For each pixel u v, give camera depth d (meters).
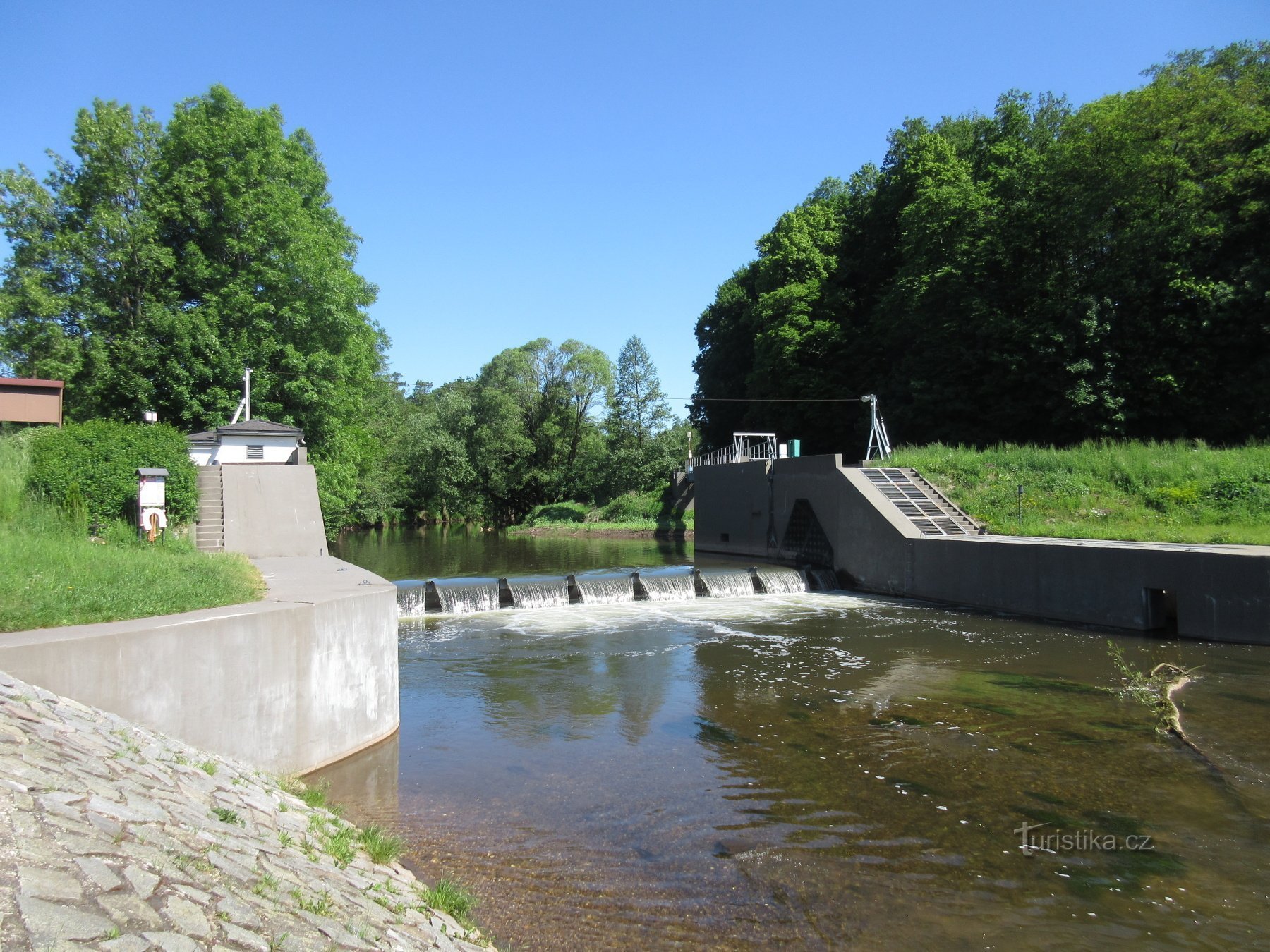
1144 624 18.41
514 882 7.26
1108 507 25.39
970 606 22.86
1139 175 31.41
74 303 28.17
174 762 6.19
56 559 10.00
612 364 74.12
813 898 7.01
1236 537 20.39
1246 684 13.73
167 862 4.09
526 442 69.19
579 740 11.52
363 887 5.57
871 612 22.52
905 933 6.47
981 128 44.88
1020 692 13.75
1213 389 31.05
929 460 30.28
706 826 8.54
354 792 9.48
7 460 15.52
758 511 36.69
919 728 11.86
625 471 67.31
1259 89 32.34
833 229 51.78
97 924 3.25
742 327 58.75
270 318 29.80
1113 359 32.78
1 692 5.56
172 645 7.54
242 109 30.05
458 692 14.13
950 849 7.97
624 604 24.17
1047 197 35.44
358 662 10.27
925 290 38.91
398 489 69.00
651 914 6.74
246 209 28.61
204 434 25.22
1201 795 9.18
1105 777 9.79
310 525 18.56
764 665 16.08
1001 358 34.94
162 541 14.73
